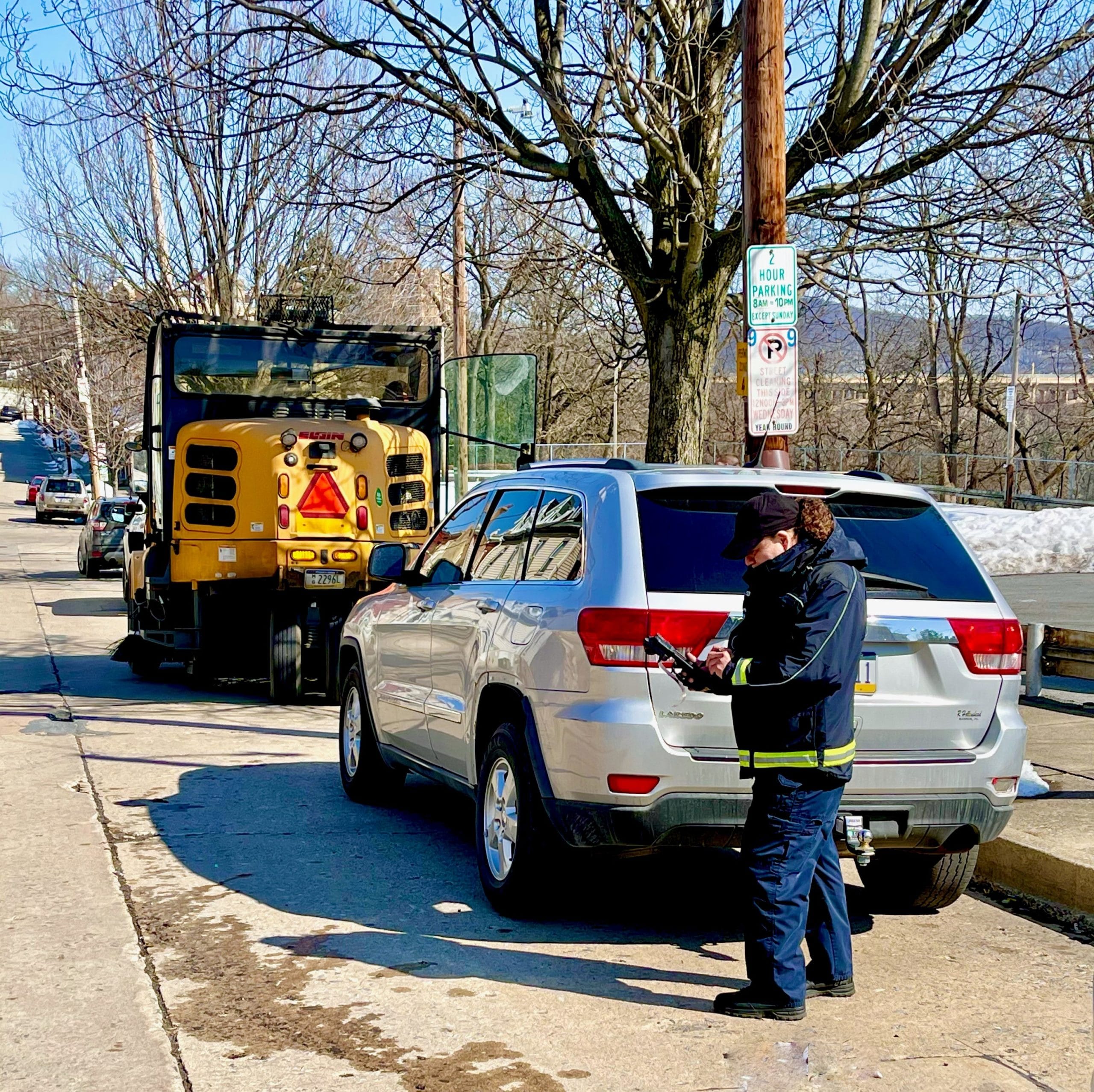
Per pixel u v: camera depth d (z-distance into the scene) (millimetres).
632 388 47375
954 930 6121
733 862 7395
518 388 13516
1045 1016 4930
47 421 74312
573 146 12469
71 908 6133
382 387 13766
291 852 7270
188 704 12883
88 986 5125
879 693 5461
